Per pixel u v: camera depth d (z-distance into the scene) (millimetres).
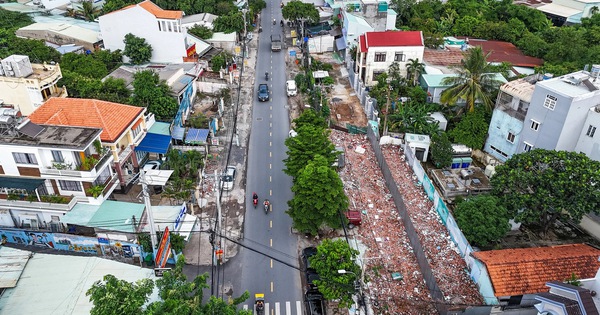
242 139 57062
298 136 45844
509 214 39281
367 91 66625
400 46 67562
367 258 38312
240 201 46188
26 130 39125
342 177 48812
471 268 36312
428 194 45469
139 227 37562
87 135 39156
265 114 63281
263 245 40625
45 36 76438
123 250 38125
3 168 38781
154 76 56312
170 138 50906
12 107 46656
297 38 90875
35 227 40562
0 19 83625
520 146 49031
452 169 50781
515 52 78812
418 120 55281
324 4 103375
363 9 82500
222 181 47344
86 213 38375
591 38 78438
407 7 92625
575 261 34438
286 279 37281
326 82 71062
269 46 88000
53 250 39312
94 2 95812
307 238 41438
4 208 39344
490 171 49438
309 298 34594
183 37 69812
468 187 46719
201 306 26422
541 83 45438
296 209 39531
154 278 32875
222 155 53500
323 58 82938
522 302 33000
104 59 68750
